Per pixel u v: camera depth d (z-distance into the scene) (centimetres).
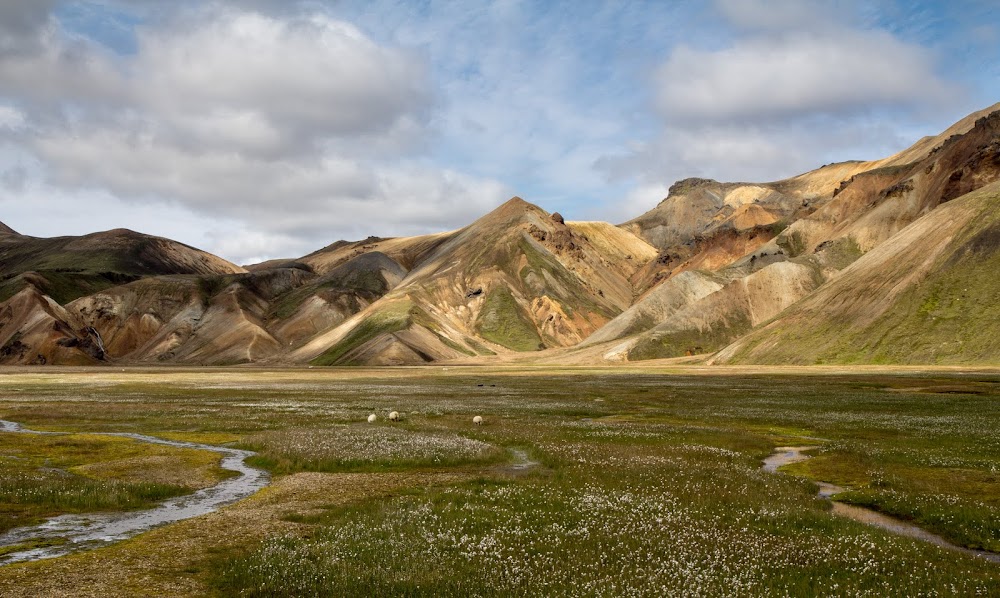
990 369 13700
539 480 3169
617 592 1539
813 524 2322
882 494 2894
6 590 1605
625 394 9931
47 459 3922
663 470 3375
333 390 11375
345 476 3397
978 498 2811
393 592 1584
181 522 2388
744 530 2175
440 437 4725
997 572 1795
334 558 1855
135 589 1630
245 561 1834
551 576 1686
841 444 4469
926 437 4703
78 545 2069
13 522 2378
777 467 3750
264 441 4572
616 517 2355
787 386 11050
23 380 15312
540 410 7231
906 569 1789
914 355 16725
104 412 7000
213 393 10500
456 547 1986
